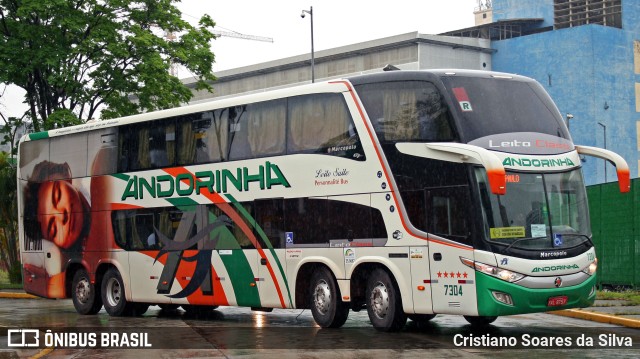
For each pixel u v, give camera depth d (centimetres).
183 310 2442
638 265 2339
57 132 2461
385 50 7638
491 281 1495
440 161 1573
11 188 3800
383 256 1645
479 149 1504
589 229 1597
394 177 1638
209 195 2011
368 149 1686
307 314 2209
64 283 2405
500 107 1598
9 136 3791
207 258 2005
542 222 1540
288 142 1845
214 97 8556
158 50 3753
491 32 8812
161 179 2141
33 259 2502
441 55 7806
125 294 2225
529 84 1664
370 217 1673
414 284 1595
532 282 1502
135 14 3706
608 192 2486
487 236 1508
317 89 1800
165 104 3688
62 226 2416
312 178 1786
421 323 1819
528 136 1585
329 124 1767
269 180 1875
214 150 2011
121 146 2266
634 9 8619
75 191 2386
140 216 2194
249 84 8338
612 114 8350
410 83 1642
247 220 1916
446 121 1577
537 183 1555
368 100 1702
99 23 3597
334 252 1733
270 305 1862
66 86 3519
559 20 8906
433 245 1569
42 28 3509
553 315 1962
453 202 1548
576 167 1612
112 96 3669
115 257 2255
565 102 8338
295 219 1814
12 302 2948
